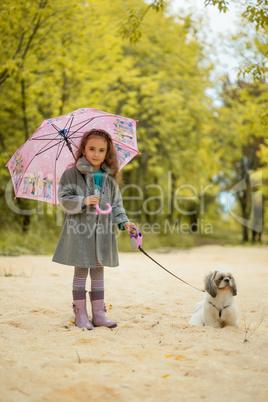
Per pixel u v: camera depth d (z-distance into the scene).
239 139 21.27
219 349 3.36
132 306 5.00
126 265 9.80
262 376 2.76
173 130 19.31
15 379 2.65
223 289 4.11
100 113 4.56
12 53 12.57
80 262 3.93
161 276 7.90
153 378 2.71
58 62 13.15
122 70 14.95
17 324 4.10
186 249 18.34
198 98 19.50
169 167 20.91
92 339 3.53
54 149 4.32
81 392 2.48
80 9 12.69
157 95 17.67
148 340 3.68
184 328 4.05
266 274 8.42
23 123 14.27
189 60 18.86
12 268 8.25
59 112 13.70
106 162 4.21
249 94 14.68
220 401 2.40
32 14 11.96
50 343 3.49
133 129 4.64
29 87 12.87
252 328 4.21
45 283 6.50
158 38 17.83
